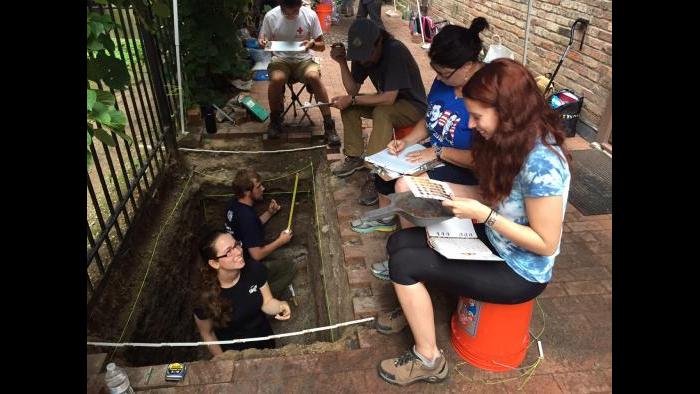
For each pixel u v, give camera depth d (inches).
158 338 126.4
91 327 103.5
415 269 75.1
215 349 124.2
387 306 104.7
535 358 88.9
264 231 189.8
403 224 99.5
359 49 126.8
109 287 114.7
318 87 182.5
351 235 130.3
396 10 450.9
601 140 179.6
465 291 75.9
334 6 412.2
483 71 63.9
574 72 193.8
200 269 121.1
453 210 69.3
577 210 138.9
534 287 74.0
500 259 72.6
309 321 157.8
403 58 132.1
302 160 190.4
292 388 85.0
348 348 93.7
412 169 106.0
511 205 69.7
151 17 147.3
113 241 126.8
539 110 62.6
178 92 190.4
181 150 183.8
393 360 85.4
